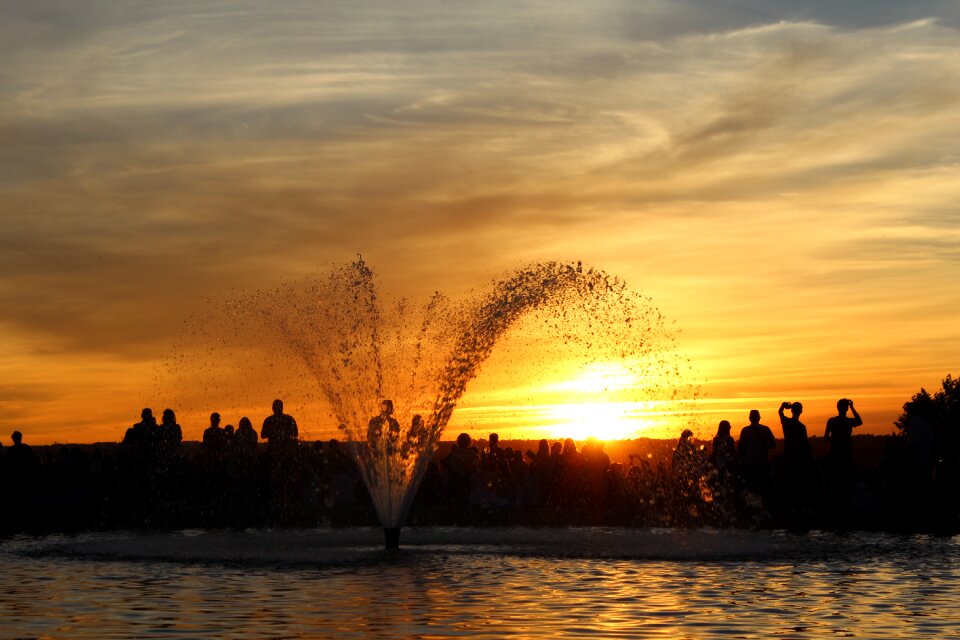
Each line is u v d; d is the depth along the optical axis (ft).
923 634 34.58
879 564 53.01
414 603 40.32
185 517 86.84
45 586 45.42
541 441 93.09
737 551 59.26
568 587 44.65
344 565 52.75
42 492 89.35
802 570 50.52
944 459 79.92
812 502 81.10
